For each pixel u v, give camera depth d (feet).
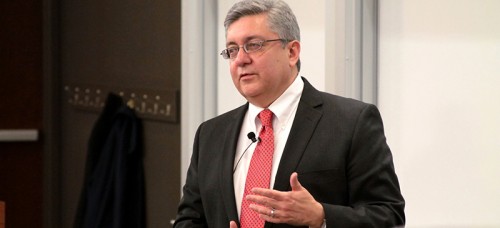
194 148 20.21
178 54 32.60
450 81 22.07
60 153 42.65
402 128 23.63
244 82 17.95
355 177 17.54
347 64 23.90
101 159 35.76
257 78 17.83
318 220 16.58
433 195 22.76
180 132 32.71
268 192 16.35
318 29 25.76
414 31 23.09
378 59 24.26
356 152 17.60
